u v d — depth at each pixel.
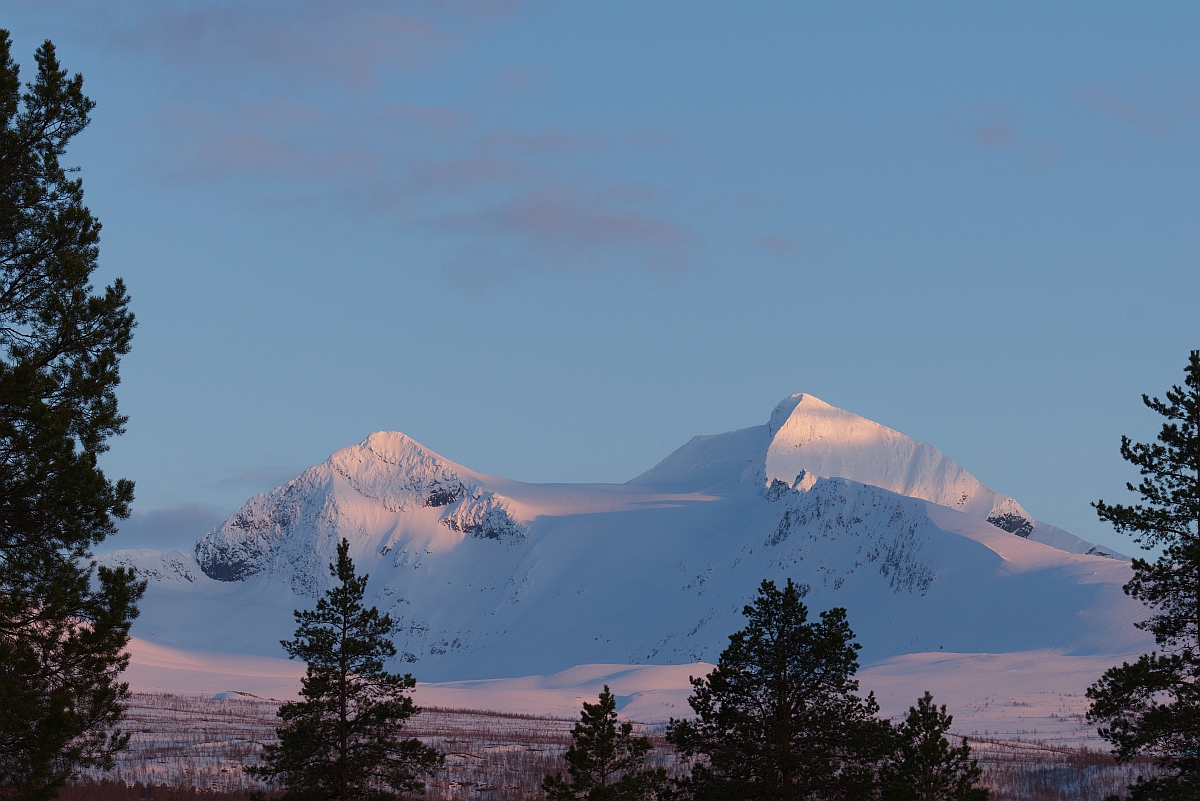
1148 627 151.38
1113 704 147.62
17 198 119.69
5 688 102.50
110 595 111.56
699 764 163.00
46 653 108.81
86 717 107.00
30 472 109.31
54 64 125.25
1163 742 146.75
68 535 112.81
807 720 159.25
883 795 157.25
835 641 158.38
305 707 178.62
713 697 162.25
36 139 122.62
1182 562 146.25
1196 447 148.38
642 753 179.88
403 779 180.12
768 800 155.75
